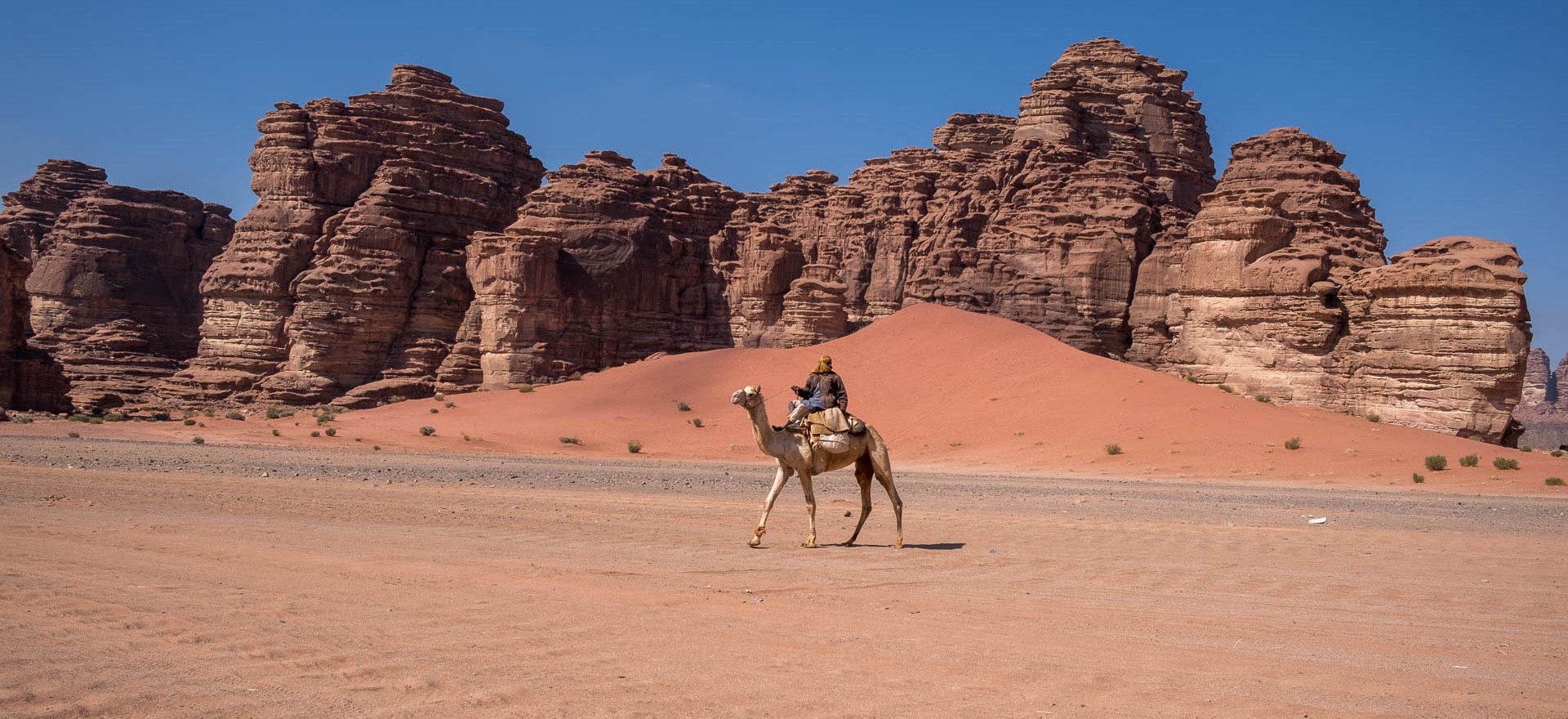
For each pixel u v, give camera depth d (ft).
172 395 327.67
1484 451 161.07
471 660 24.89
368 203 330.54
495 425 227.20
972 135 399.03
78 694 20.70
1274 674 26.40
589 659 25.54
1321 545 58.70
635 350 316.81
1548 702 24.32
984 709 22.21
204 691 21.39
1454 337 221.46
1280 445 161.89
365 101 357.20
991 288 317.22
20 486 70.90
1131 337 314.96
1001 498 96.94
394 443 191.42
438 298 330.13
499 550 45.88
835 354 263.29
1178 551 54.19
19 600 29.58
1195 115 396.37
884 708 22.00
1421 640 31.78
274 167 344.08
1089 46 393.50
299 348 314.14
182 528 49.85
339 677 23.00
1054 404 201.46
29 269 248.32
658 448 208.85
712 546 50.83
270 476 95.61
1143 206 323.57
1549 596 40.88
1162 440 170.30
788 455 52.39
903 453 188.14
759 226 326.65
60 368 252.83
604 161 355.15
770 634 29.17
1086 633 31.04
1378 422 220.02
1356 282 245.65
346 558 41.06
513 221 362.12
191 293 433.48
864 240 354.54
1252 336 257.75
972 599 36.81
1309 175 273.75
